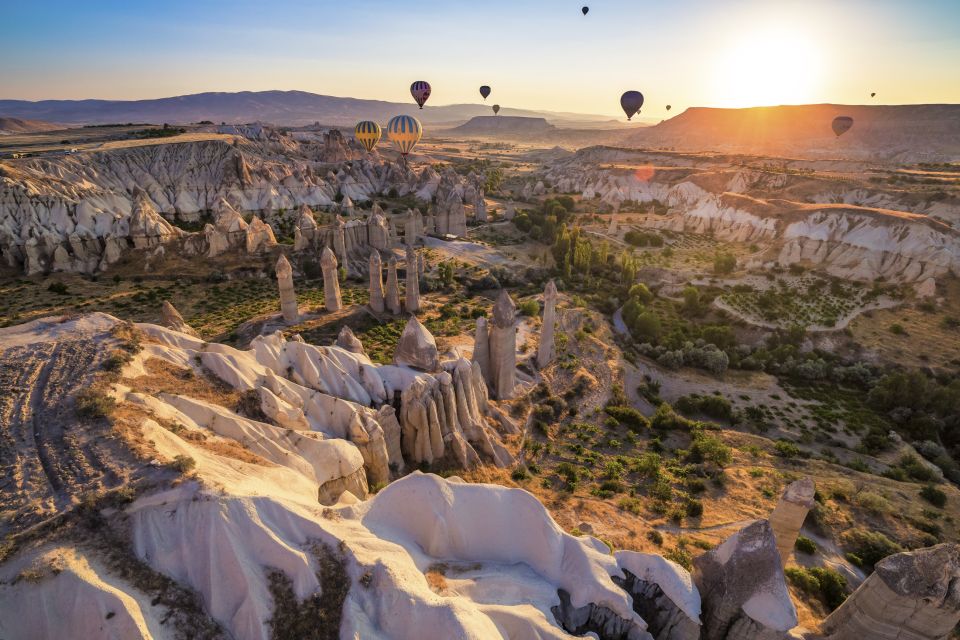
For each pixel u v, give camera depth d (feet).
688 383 208.33
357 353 134.41
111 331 104.73
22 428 75.51
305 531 64.23
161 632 53.31
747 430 176.55
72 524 59.41
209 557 59.00
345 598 58.39
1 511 61.62
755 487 129.49
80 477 66.44
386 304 230.27
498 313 152.56
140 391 88.94
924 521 118.42
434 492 72.95
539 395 167.94
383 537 69.21
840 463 156.56
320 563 60.95
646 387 198.29
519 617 59.47
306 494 78.89
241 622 56.29
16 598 51.83
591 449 147.84
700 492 126.21
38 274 254.06
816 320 251.19
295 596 58.39
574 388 176.86
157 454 70.38
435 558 70.64
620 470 133.39
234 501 62.59
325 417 106.63
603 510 113.50
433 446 119.34
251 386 102.27
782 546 86.63
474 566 69.46
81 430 74.74
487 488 75.15
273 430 91.04
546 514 72.84
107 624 51.31
